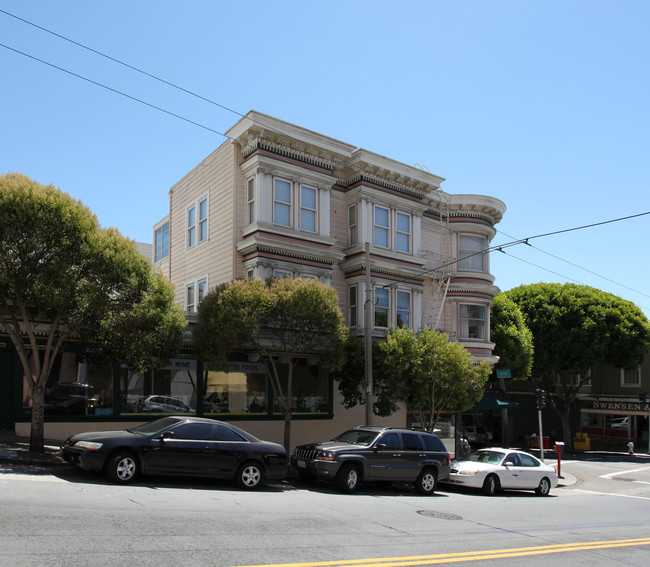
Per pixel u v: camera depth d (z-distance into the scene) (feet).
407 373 68.95
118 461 40.19
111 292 49.83
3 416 55.11
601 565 29.71
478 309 95.66
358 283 79.87
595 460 111.65
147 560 23.15
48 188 47.62
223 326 56.18
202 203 83.20
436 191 94.48
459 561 27.81
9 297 48.47
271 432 73.00
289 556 25.84
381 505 43.73
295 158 75.97
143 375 63.87
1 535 24.84
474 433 124.06
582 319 125.70
